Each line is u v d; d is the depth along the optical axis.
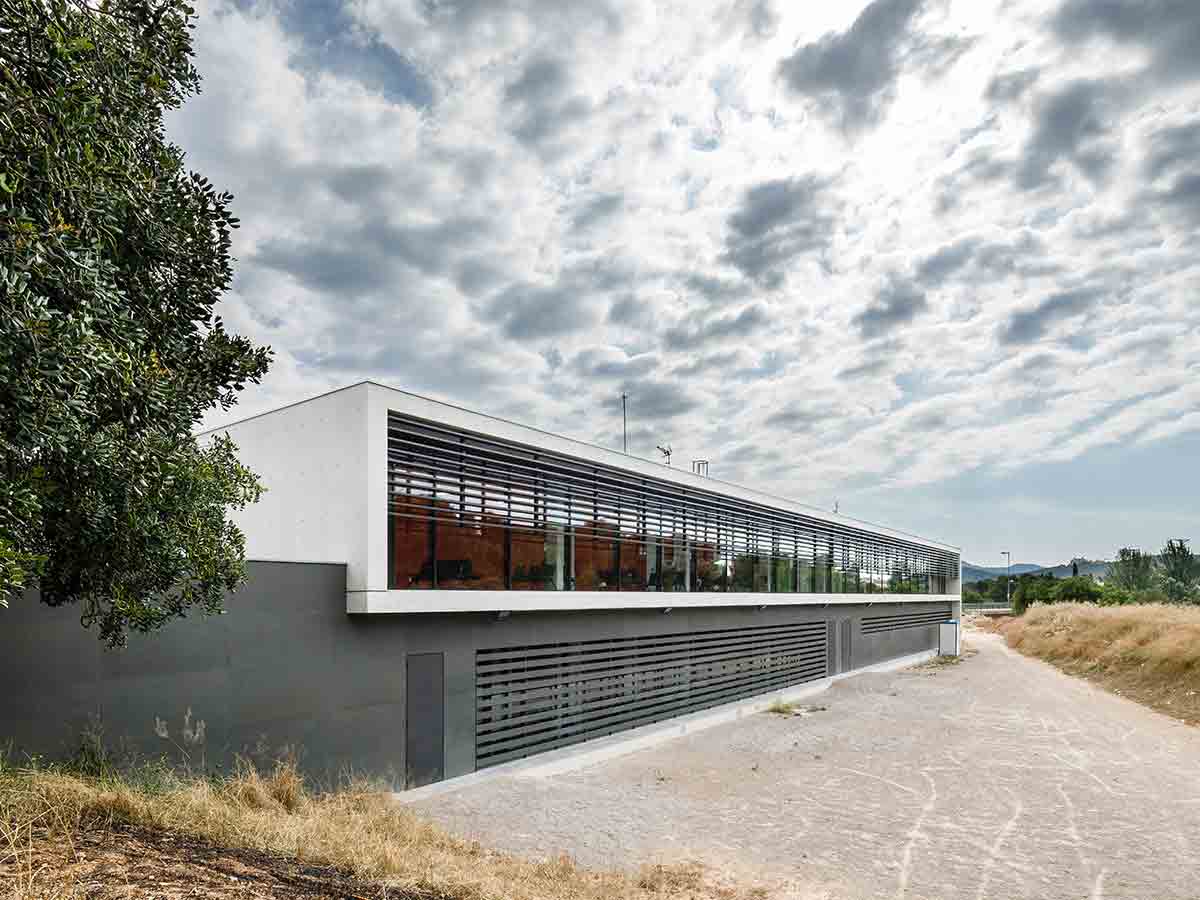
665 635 17.11
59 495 4.88
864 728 16.25
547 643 13.66
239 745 8.79
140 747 7.86
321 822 6.66
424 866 5.98
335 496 10.64
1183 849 8.67
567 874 7.15
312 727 9.63
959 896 7.25
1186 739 15.47
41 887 3.46
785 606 22.88
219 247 6.16
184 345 6.05
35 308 3.77
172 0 5.88
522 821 9.27
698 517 18.64
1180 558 57.56
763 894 7.17
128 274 5.41
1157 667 22.72
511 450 13.16
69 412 4.04
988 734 15.71
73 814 4.70
